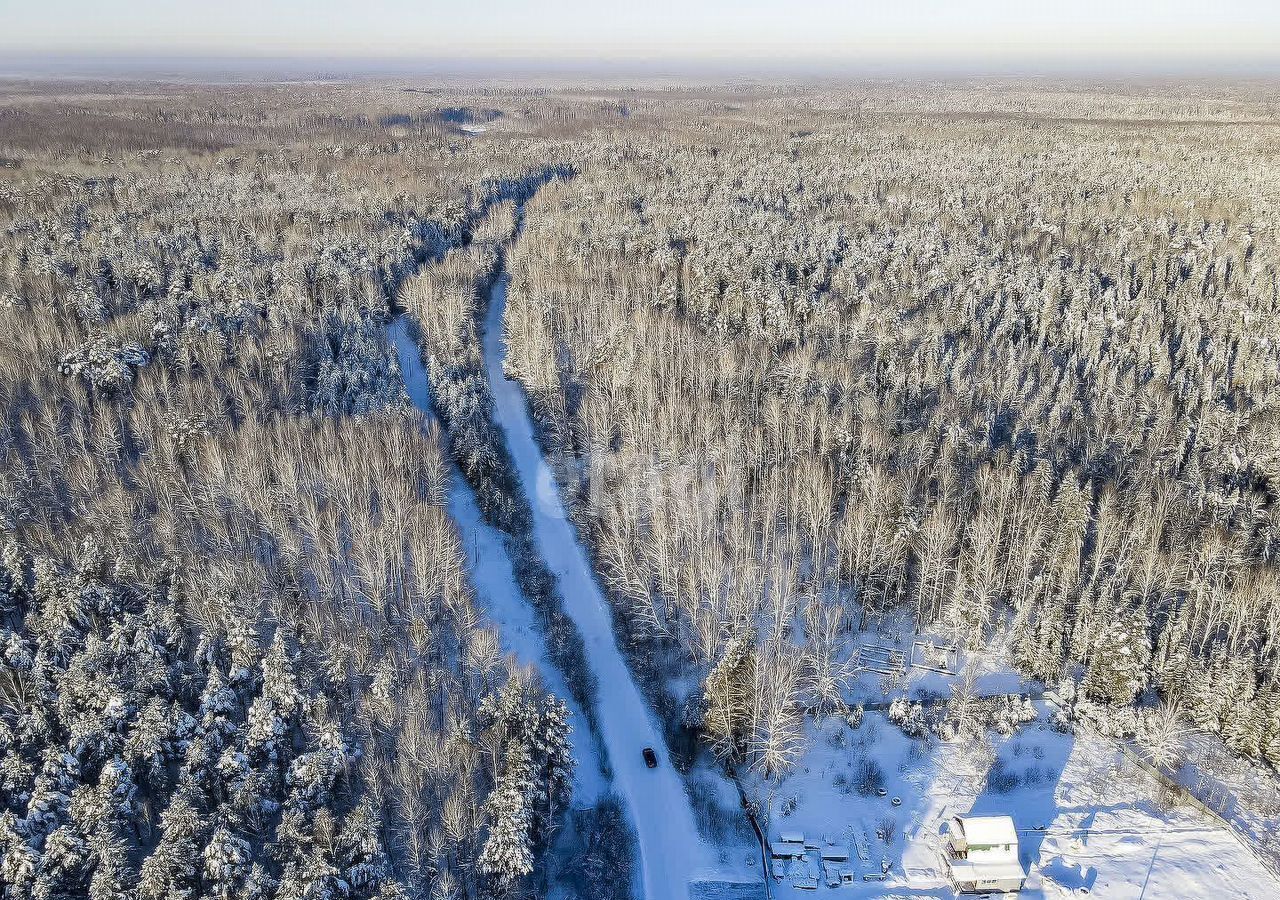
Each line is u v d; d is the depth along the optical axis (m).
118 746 50.88
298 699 54.25
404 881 45.91
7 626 62.75
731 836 54.19
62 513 76.75
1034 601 71.56
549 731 53.09
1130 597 67.94
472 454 93.69
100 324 107.56
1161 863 51.38
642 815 56.53
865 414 91.25
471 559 83.94
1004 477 78.31
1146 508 75.88
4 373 93.00
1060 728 61.59
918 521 75.50
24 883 42.88
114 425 88.06
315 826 45.50
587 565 83.19
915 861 51.84
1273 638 63.59
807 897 49.97
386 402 98.19
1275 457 83.00
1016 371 103.06
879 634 72.50
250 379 98.88
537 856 52.12
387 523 75.12
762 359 107.19
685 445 92.56
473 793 50.72
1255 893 49.34
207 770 49.53
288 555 71.38
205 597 63.16
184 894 41.28
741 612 69.25
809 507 78.56
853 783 57.34
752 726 58.66
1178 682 62.50
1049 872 50.88
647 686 67.81
